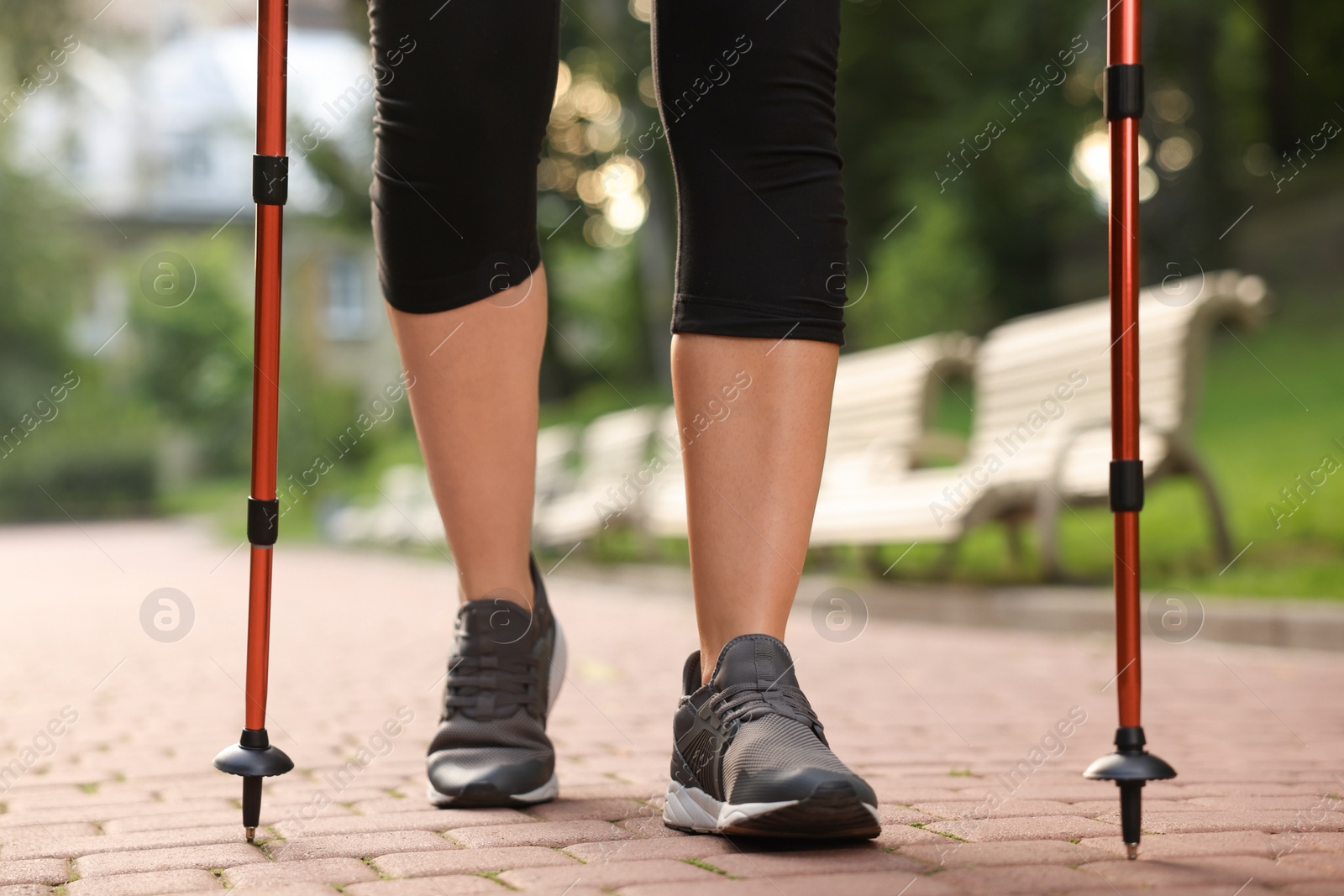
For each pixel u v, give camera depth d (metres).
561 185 18.53
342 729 2.98
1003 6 14.82
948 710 3.19
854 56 16.33
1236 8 14.80
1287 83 15.73
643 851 1.54
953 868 1.40
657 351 16.20
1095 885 1.31
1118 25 1.50
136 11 41.56
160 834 1.74
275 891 1.39
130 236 41.41
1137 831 1.43
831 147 1.69
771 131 1.64
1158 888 1.29
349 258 31.69
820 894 1.28
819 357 1.66
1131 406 1.47
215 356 32.28
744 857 1.49
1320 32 16.47
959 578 6.09
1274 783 2.10
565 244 20.58
